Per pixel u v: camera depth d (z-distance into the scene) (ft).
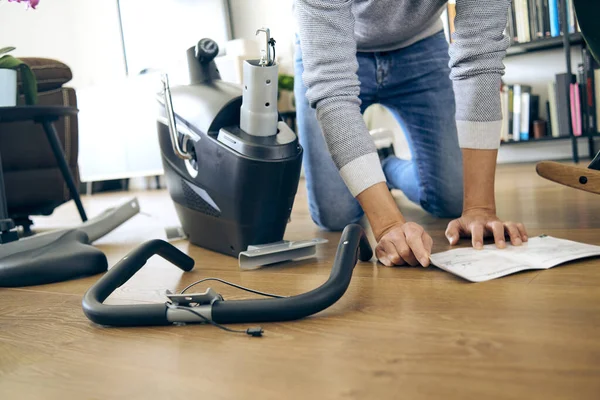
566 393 1.56
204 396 1.81
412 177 6.23
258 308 2.53
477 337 2.09
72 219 9.82
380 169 3.59
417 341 2.12
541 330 2.09
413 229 3.38
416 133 5.59
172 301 2.66
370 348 2.10
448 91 5.35
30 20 16.07
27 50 16.02
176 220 7.79
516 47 11.07
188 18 14.49
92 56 16.39
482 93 3.62
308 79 3.60
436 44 5.32
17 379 2.14
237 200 4.15
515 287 2.72
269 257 4.00
